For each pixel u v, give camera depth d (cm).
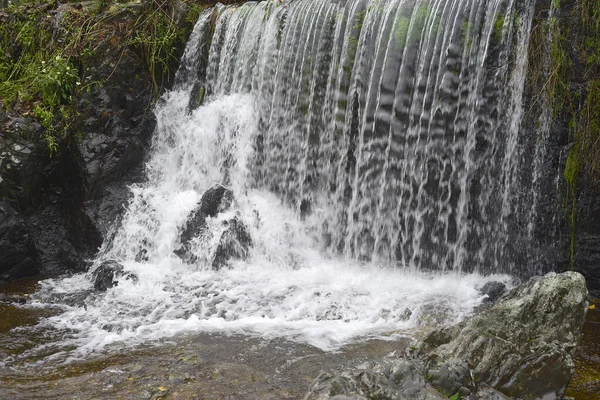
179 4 1005
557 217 662
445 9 693
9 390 473
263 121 876
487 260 694
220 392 464
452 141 691
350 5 786
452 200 701
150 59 952
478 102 671
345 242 785
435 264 720
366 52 754
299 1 865
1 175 807
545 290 480
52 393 468
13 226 805
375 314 621
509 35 650
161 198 864
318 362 517
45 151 852
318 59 807
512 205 675
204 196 818
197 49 974
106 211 849
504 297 508
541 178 661
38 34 959
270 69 869
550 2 641
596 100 640
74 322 629
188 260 779
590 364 516
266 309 640
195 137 927
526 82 652
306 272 749
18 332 601
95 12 962
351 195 783
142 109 945
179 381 482
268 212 835
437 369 441
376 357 524
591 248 661
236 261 774
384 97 733
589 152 647
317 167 816
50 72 885
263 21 890
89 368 514
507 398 427
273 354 535
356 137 773
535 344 453
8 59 964
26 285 776
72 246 854
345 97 780
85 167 854
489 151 675
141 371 502
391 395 398
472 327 469
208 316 627
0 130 830
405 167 725
